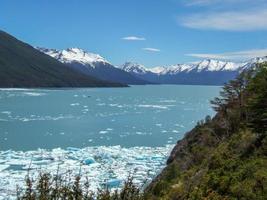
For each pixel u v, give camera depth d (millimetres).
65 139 67875
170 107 138875
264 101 31688
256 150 26062
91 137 70375
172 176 33656
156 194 28781
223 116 48562
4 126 82062
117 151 57656
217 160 25828
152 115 109750
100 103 149750
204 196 19953
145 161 50875
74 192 7102
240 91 47969
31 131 76125
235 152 27672
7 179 38562
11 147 59844
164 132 78062
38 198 6898
